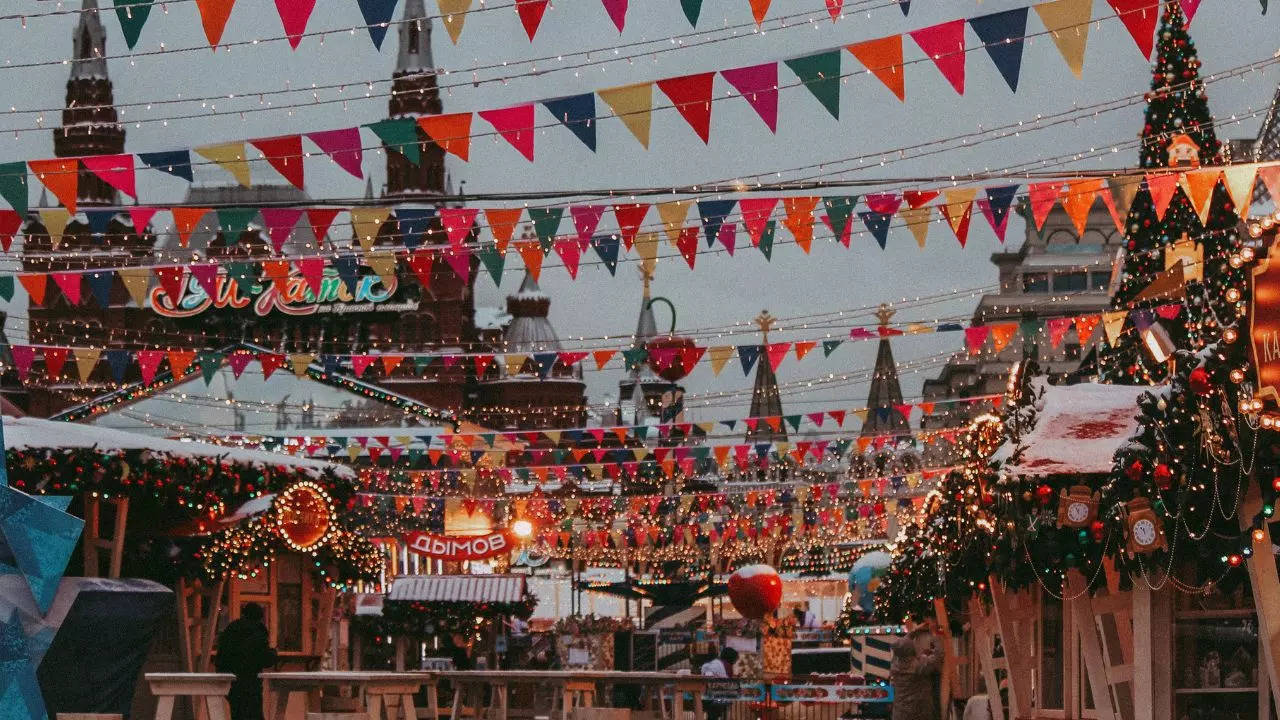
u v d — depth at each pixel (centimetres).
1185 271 1705
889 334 2022
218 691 1416
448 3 984
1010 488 1296
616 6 991
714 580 4203
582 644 3697
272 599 2184
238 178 1209
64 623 1484
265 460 1923
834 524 4525
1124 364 1859
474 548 3164
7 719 1032
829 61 1041
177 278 1678
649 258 1426
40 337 7831
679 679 1889
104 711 1515
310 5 982
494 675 1900
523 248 1518
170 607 1570
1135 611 1270
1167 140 1792
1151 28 972
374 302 7862
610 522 4306
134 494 1797
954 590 1830
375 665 3294
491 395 9550
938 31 1013
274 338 7762
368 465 4512
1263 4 969
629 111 1084
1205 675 1244
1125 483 1173
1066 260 9125
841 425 2786
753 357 2073
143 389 7250
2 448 1080
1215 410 1080
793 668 3572
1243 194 1184
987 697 1952
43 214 1337
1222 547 1117
